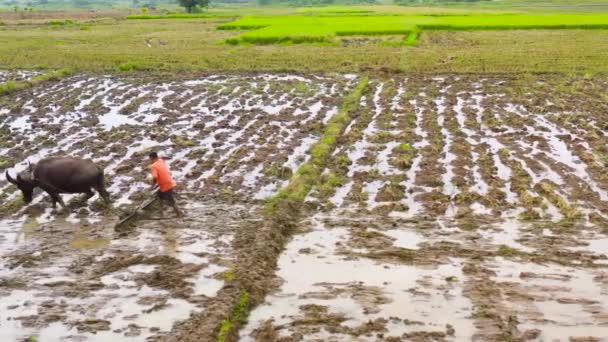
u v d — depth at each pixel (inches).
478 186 523.2
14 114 807.7
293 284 369.7
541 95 870.4
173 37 1756.9
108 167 591.2
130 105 840.3
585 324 323.0
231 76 1068.5
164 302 351.6
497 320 327.0
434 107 812.0
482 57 1201.4
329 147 626.5
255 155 613.6
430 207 482.6
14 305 352.2
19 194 526.3
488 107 808.3
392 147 637.3
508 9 3088.1
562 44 1379.2
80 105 863.7
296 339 313.6
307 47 1414.9
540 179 537.6
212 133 705.6
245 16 2615.7
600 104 810.8
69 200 510.9
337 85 964.6
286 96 895.7
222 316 327.9
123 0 7057.1
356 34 1631.4
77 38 1743.4
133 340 315.6
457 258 398.9
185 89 957.8
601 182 528.1
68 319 337.1
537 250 406.6
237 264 388.8
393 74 1053.8
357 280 373.1
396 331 319.9
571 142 644.1
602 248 407.8
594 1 3853.3
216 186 534.9
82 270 391.2
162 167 458.6
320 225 455.2
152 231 448.1
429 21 1921.8
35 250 422.3
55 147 657.6
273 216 454.6
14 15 3075.8
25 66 1189.1
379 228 447.5
